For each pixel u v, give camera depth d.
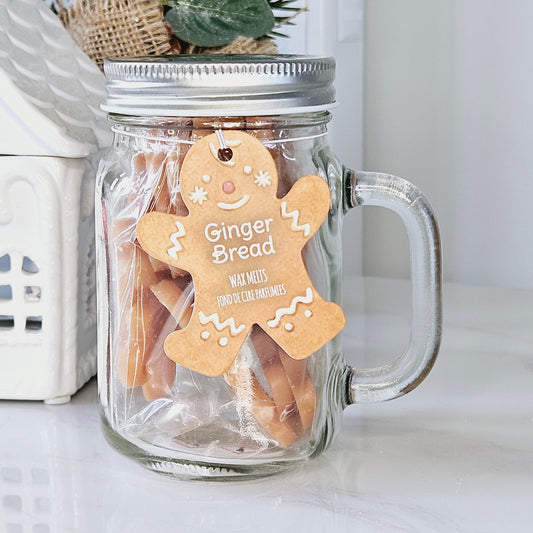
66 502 0.47
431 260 0.49
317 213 0.46
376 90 0.79
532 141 0.77
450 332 0.65
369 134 0.81
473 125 0.78
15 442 0.51
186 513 0.46
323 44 0.67
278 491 0.48
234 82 0.44
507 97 0.77
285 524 0.45
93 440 0.51
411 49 0.78
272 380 0.46
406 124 0.79
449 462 0.50
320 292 0.47
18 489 0.48
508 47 0.76
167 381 0.47
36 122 0.51
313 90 0.45
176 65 0.44
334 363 0.48
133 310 0.47
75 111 0.54
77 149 0.51
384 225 0.82
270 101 0.44
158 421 0.47
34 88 0.53
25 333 0.53
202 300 0.45
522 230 0.79
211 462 0.47
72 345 0.53
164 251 0.45
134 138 0.46
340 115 0.73
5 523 0.46
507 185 0.78
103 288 0.48
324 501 0.47
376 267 0.83
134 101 0.45
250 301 0.45
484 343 0.63
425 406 0.55
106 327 0.48
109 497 0.47
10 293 0.54
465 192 0.79
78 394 0.55
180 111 0.44
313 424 0.48
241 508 0.46
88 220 0.55
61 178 0.52
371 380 0.50
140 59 0.46
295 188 0.45
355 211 0.78
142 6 0.63
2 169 0.51
